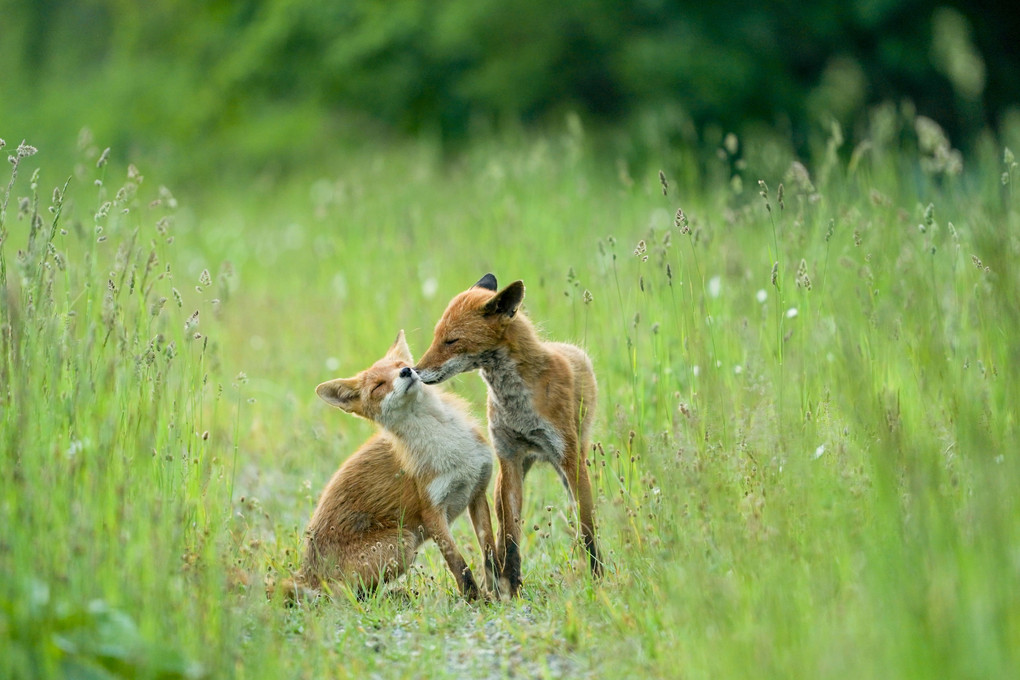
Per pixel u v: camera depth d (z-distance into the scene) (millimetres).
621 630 7910
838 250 13266
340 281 18250
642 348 13258
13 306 8211
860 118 34625
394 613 9156
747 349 10391
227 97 46281
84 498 7781
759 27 36844
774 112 35688
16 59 58281
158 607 7156
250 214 30641
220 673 6855
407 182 24703
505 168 21609
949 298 10617
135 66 51656
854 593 7137
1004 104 36844
